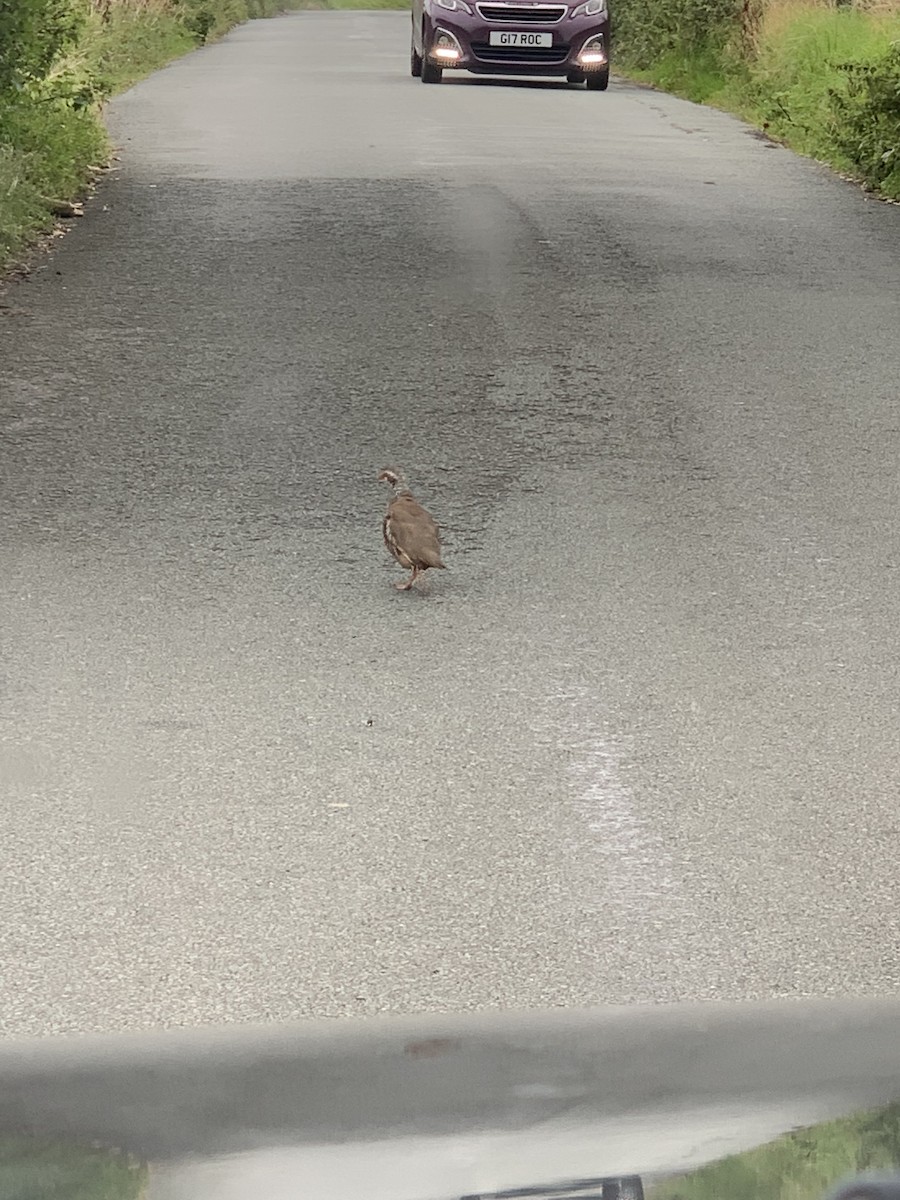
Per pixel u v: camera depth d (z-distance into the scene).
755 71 24.66
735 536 7.83
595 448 9.11
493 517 8.07
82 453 8.93
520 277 12.77
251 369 10.48
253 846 5.01
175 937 4.50
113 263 13.08
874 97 17.75
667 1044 3.76
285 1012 4.10
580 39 26.97
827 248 13.98
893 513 8.17
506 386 10.20
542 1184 2.70
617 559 7.54
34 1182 2.84
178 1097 3.42
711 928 4.56
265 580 7.27
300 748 5.68
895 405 9.88
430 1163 2.85
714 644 6.62
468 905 4.68
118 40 31.05
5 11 14.99
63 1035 3.97
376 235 14.08
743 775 5.51
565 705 6.05
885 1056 3.58
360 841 5.04
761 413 9.71
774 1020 3.97
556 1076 3.47
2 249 12.94
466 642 6.61
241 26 53.28
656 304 12.05
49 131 16.20
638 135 20.80
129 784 5.41
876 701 6.11
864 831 5.14
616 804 5.30
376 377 10.34
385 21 60.06
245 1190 2.76
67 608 6.91
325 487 8.49
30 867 4.88
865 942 4.49
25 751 5.64
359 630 6.72
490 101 24.64
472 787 5.41
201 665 6.38
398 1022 4.02
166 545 7.66
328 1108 3.27
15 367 10.45
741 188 16.75
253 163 17.66
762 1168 2.67
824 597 7.12
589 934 4.52
